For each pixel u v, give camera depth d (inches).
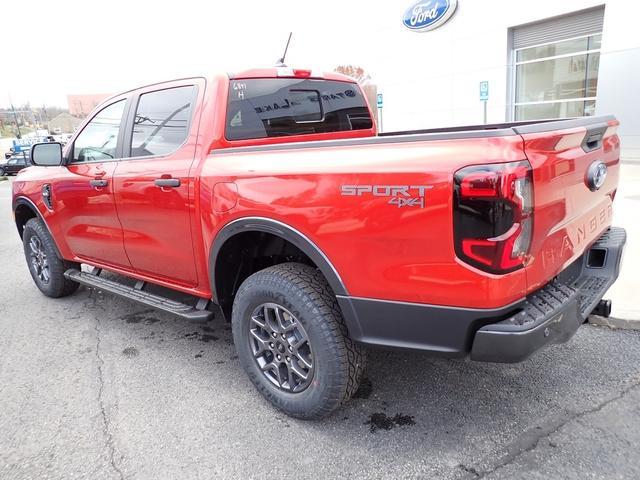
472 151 75.3
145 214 131.8
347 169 86.8
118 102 146.3
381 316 88.7
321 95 147.8
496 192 72.9
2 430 107.3
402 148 82.3
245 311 108.3
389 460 93.0
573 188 90.8
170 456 96.7
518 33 517.7
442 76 582.6
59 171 165.9
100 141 151.9
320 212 90.7
